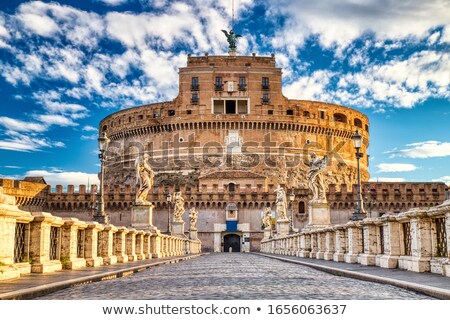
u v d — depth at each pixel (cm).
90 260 1953
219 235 10700
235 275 1736
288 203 10700
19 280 1262
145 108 13088
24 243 1494
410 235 1562
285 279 1530
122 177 12988
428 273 1416
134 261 2662
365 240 1992
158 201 10712
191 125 12525
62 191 10888
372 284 1302
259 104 12644
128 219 10700
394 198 10700
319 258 2912
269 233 7456
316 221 3328
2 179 9756
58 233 1708
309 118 12781
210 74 12756
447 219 1305
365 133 14238
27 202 10269
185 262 3166
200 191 10881
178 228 5878
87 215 10769
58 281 1241
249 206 10812
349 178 13075
